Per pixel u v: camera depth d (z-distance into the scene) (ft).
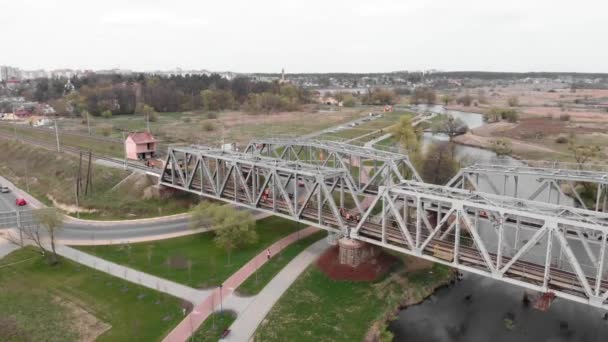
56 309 150.10
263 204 213.25
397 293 163.22
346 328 141.90
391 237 167.02
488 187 290.76
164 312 146.20
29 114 650.84
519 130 548.72
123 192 274.98
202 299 153.48
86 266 180.04
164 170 261.03
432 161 296.71
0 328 138.92
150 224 229.04
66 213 250.98
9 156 391.45
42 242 205.26
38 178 323.98
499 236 130.82
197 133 493.36
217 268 176.35
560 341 140.77
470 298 166.40
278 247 195.62
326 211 201.36
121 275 171.73
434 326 148.77
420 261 185.88
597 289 116.78
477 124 654.12
